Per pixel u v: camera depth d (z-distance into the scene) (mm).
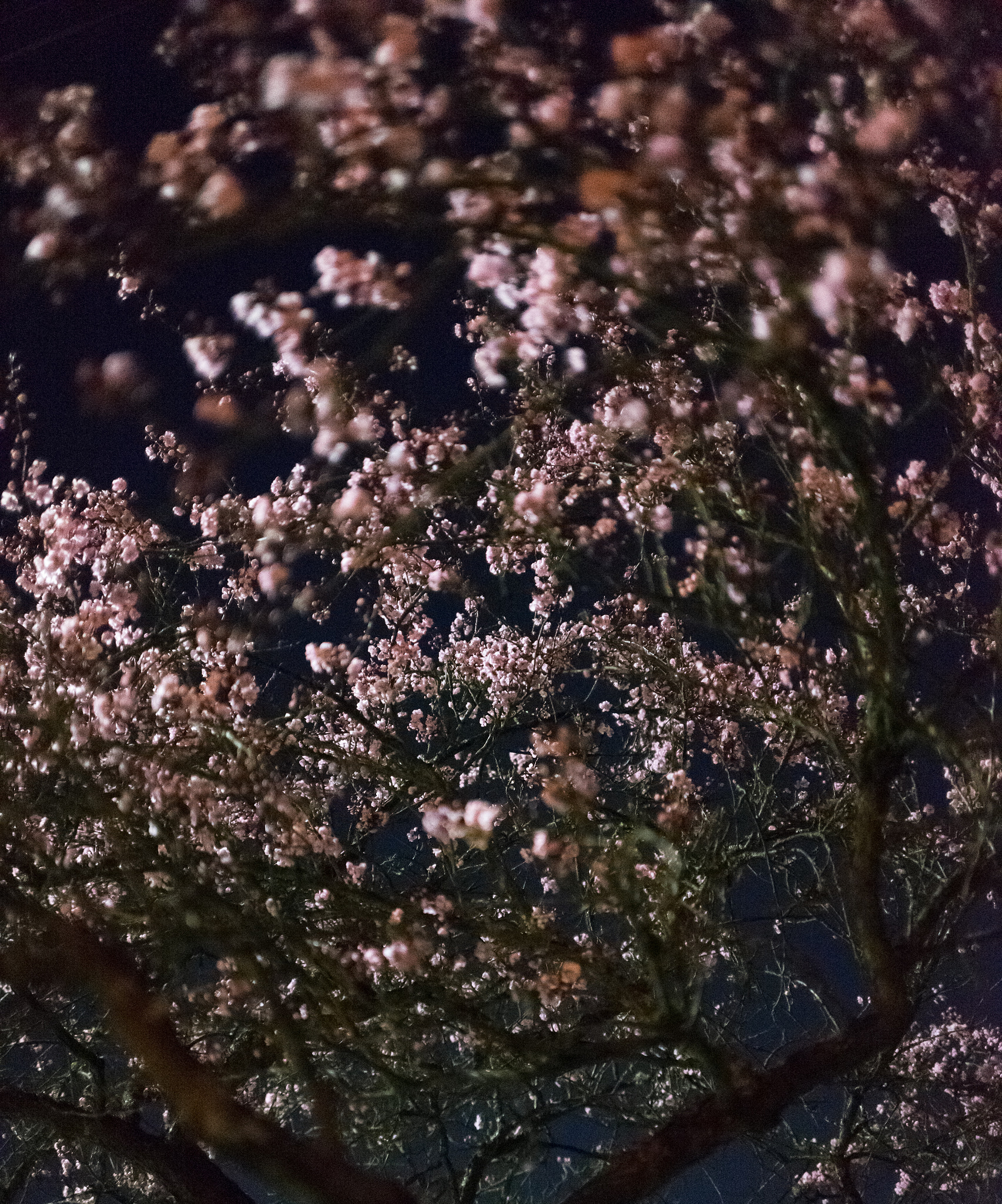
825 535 1215
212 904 1247
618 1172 1214
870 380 1156
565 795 1260
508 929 1293
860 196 1064
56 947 1122
